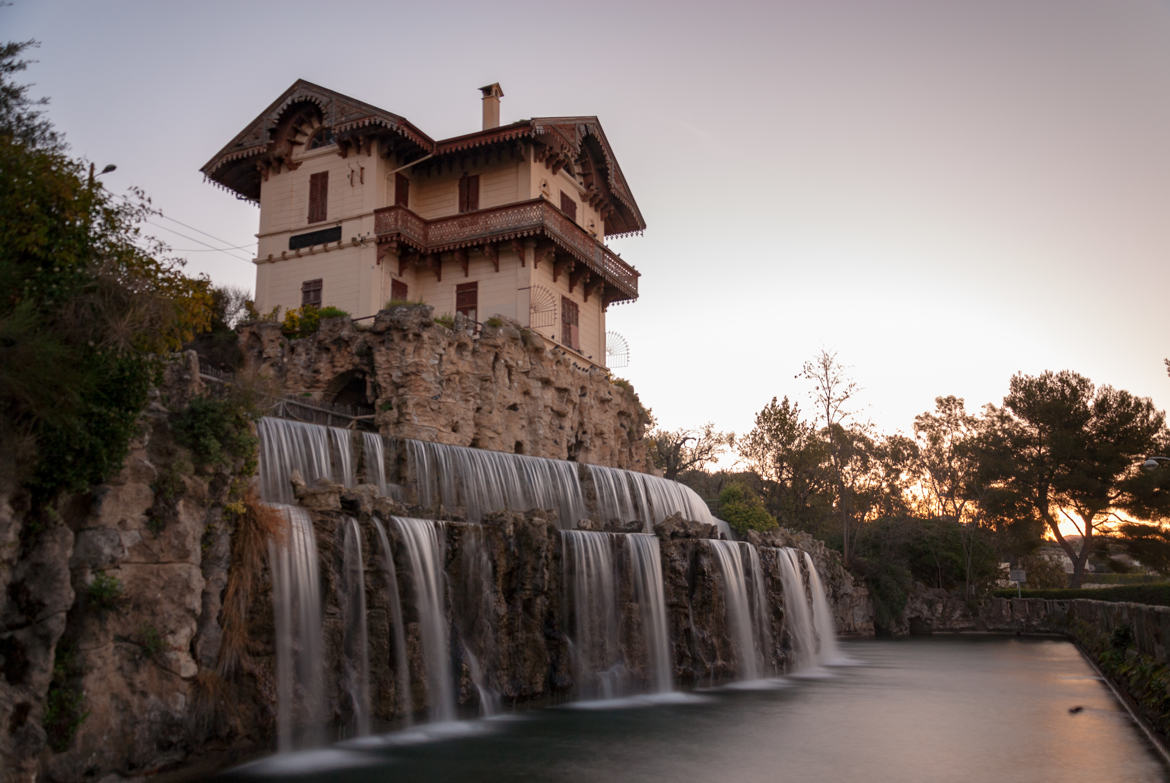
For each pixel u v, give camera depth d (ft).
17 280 55.26
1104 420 260.42
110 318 57.36
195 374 71.20
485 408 137.80
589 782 63.62
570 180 172.76
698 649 115.14
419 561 82.17
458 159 161.99
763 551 140.67
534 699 92.43
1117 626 126.52
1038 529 264.72
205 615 63.21
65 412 53.31
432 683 81.56
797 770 69.00
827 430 254.06
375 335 129.90
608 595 105.09
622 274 182.19
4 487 50.14
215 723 62.49
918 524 264.93
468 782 62.49
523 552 95.50
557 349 157.89
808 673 138.21
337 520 76.02
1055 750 77.25
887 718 93.45
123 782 55.26
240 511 66.49
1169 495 247.70
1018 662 157.58
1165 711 81.30
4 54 70.38
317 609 72.49
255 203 177.17
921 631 241.76
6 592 50.24
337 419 126.11
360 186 152.35
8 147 57.72
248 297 162.20
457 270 157.89
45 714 51.83
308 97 157.07
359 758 68.59
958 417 318.24
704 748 76.18
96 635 55.26
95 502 56.29
